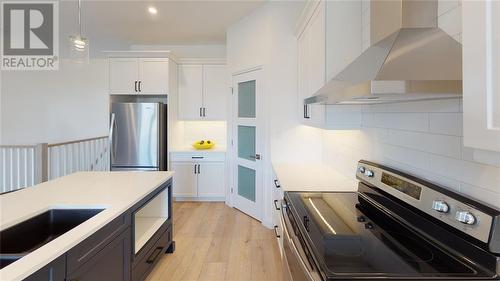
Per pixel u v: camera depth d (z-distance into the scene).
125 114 4.70
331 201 1.92
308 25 2.87
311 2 2.51
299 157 3.71
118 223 1.81
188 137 5.61
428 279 0.96
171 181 3.01
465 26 0.79
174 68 5.12
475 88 0.76
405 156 1.66
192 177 5.03
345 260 1.12
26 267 1.07
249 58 4.12
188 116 5.29
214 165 5.02
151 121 4.71
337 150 2.98
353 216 1.64
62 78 5.47
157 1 3.71
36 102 5.49
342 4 2.23
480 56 0.74
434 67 1.07
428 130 1.46
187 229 3.77
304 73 3.12
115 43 5.48
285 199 2.08
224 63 5.24
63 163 4.06
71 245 1.30
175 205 4.83
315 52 2.55
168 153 4.95
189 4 3.76
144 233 2.47
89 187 2.30
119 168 4.73
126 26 4.57
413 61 1.11
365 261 1.11
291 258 1.57
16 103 5.48
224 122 5.59
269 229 3.75
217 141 5.57
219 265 2.82
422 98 1.30
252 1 3.70
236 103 4.50
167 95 4.86
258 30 3.92
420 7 1.39
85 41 2.67
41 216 1.77
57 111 5.50
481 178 1.12
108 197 2.01
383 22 1.74
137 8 3.89
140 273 2.21
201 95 5.27
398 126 1.74
